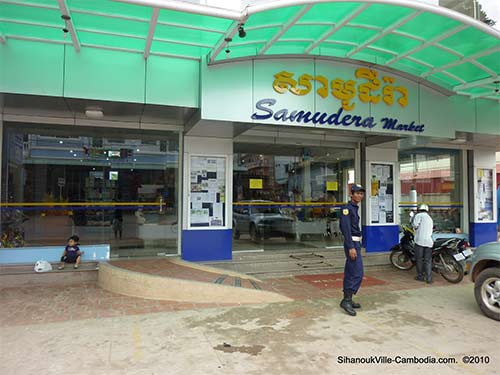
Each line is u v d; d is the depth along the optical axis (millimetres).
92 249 7438
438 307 5602
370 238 9320
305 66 6910
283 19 5527
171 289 5793
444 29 5961
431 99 7926
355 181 9625
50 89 5918
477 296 5254
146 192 7918
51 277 6680
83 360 3672
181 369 3508
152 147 7961
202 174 7988
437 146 10328
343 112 7133
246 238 8750
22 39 5789
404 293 6449
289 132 8734
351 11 5391
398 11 5473
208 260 7906
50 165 7410
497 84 7496
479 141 9766
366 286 6977
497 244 5285
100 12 5027
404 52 6703
